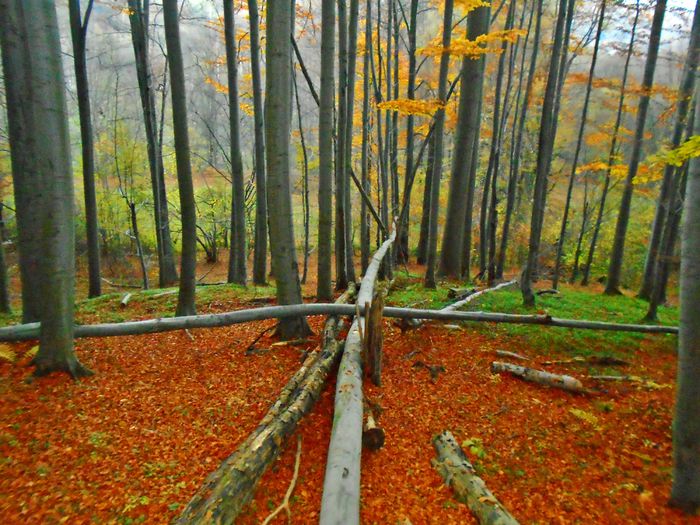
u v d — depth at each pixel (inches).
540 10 483.5
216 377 223.5
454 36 545.3
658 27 485.1
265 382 220.1
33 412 169.2
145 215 899.4
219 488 124.6
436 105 356.2
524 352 292.4
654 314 381.4
